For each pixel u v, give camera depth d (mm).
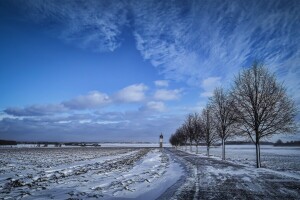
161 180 15656
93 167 24094
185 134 73312
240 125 26703
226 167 23938
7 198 10172
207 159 36000
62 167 24266
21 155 45969
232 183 14367
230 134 34750
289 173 19891
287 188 12859
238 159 37688
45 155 46375
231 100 30500
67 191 11852
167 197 10500
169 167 24234
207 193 11367
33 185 13609
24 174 18719
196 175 17969
